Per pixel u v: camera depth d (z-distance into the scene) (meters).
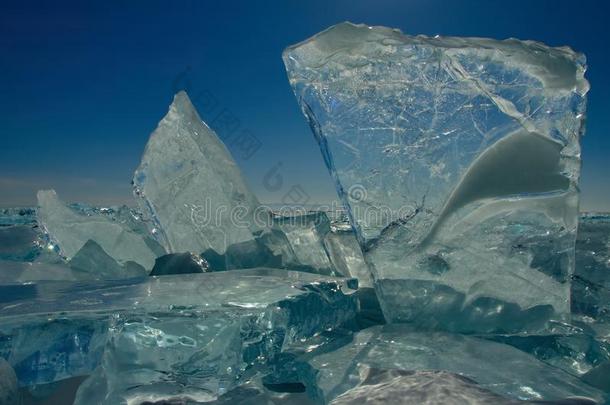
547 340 2.29
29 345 1.83
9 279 2.96
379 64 2.53
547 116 2.46
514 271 2.39
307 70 2.57
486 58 2.48
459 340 2.21
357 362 1.93
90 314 1.93
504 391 1.62
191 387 1.84
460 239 2.42
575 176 2.46
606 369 1.85
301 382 1.97
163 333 1.91
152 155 3.87
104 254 3.55
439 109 2.52
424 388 1.59
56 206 4.11
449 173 2.47
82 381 1.96
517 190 2.42
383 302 2.52
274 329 2.08
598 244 4.86
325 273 3.20
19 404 1.74
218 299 2.16
